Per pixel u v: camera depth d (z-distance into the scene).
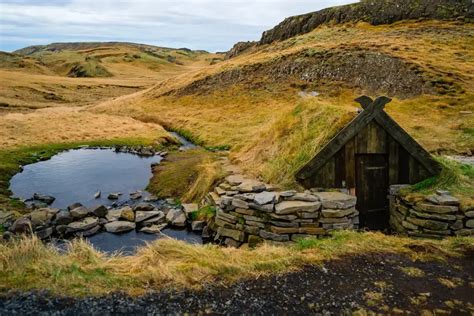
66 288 5.21
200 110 46.91
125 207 14.34
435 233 8.52
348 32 61.50
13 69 137.75
